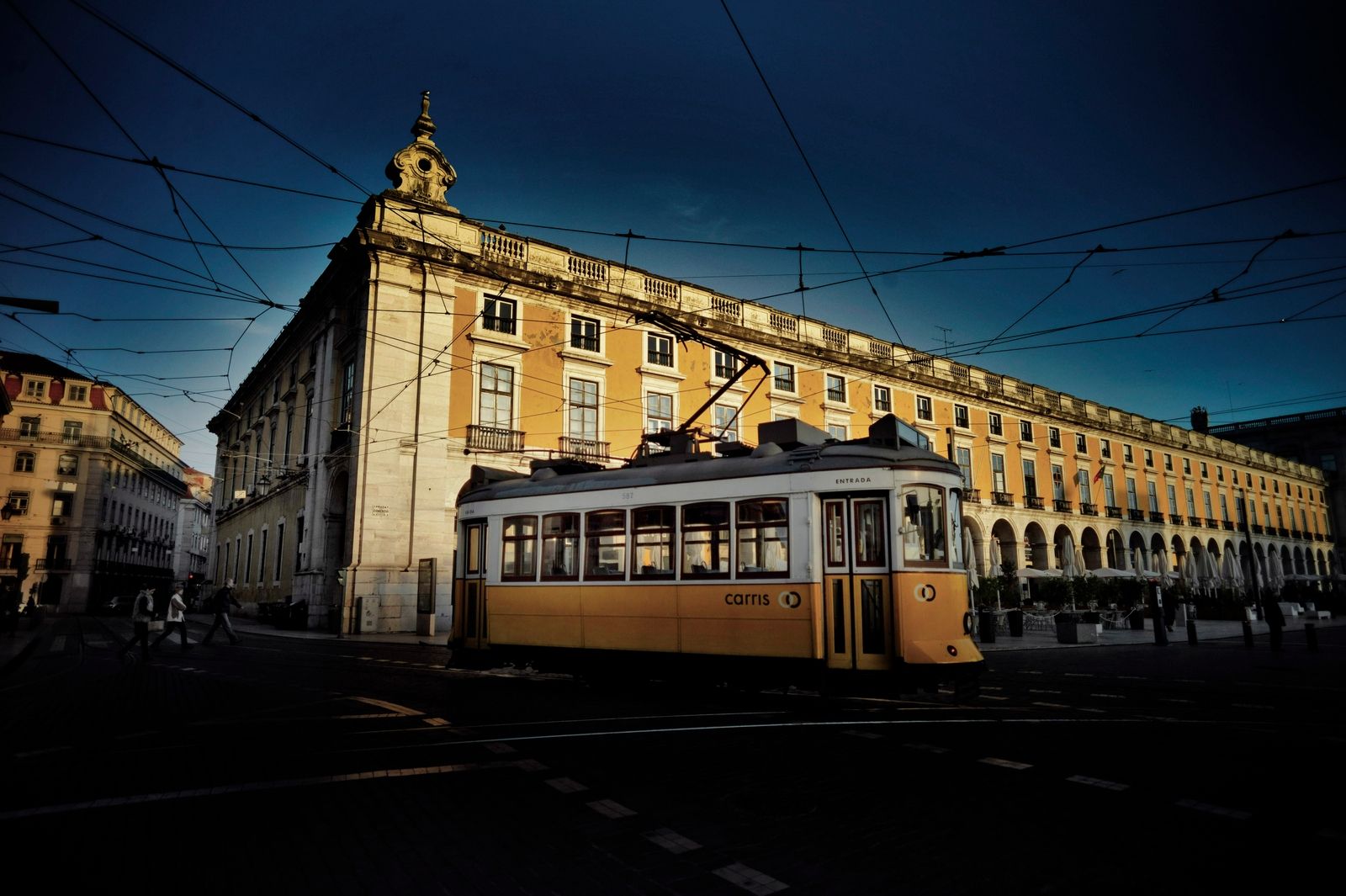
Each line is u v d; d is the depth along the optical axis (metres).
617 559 10.59
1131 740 7.12
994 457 39.00
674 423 27.41
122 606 55.62
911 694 10.43
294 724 7.73
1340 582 61.25
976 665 8.76
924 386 36.47
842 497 9.16
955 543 9.16
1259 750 6.76
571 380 25.39
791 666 9.10
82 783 5.54
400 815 4.80
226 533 44.16
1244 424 73.38
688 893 3.68
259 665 13.78
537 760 6.22
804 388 31.67
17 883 3.73
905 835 4.48
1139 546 47.03
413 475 22.16
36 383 55.44
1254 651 19.28
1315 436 69.38
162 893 3.63
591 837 4.42
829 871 3.94
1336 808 5.01
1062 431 43.38
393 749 6.60
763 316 31.00
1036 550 40.19
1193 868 3.98
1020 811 4.93
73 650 17.75
